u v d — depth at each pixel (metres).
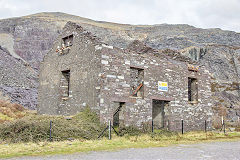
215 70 41.66
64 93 16.27
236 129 18.72
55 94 16.56
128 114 13.70
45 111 17.45
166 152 8.29
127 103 13.77
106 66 13.06
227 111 30.31
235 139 13.21
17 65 42.81
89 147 9.17
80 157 7.18
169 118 16.20
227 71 41.56
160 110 18.11
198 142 11.65
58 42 17.27
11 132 10.24
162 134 13.77
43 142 9.63
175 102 16.70
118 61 13.67
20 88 34.31
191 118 17.72
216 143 11.34
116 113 16.20
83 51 14.54
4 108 18.94
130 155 7.59
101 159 6.86
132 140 11.36
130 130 13.17
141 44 17.20
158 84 15.73
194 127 17.83
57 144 9.48
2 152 7.90
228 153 8.27
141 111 14.46
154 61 15.72
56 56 17.16
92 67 13.55
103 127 12.33
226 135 15.12
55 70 17.00
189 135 14.76
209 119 19.27
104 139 11.28
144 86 14.84
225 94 36.06
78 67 14.76
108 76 13.08
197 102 18.42
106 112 12.77
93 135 11.38
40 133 10.28
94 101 13.03
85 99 13.75
